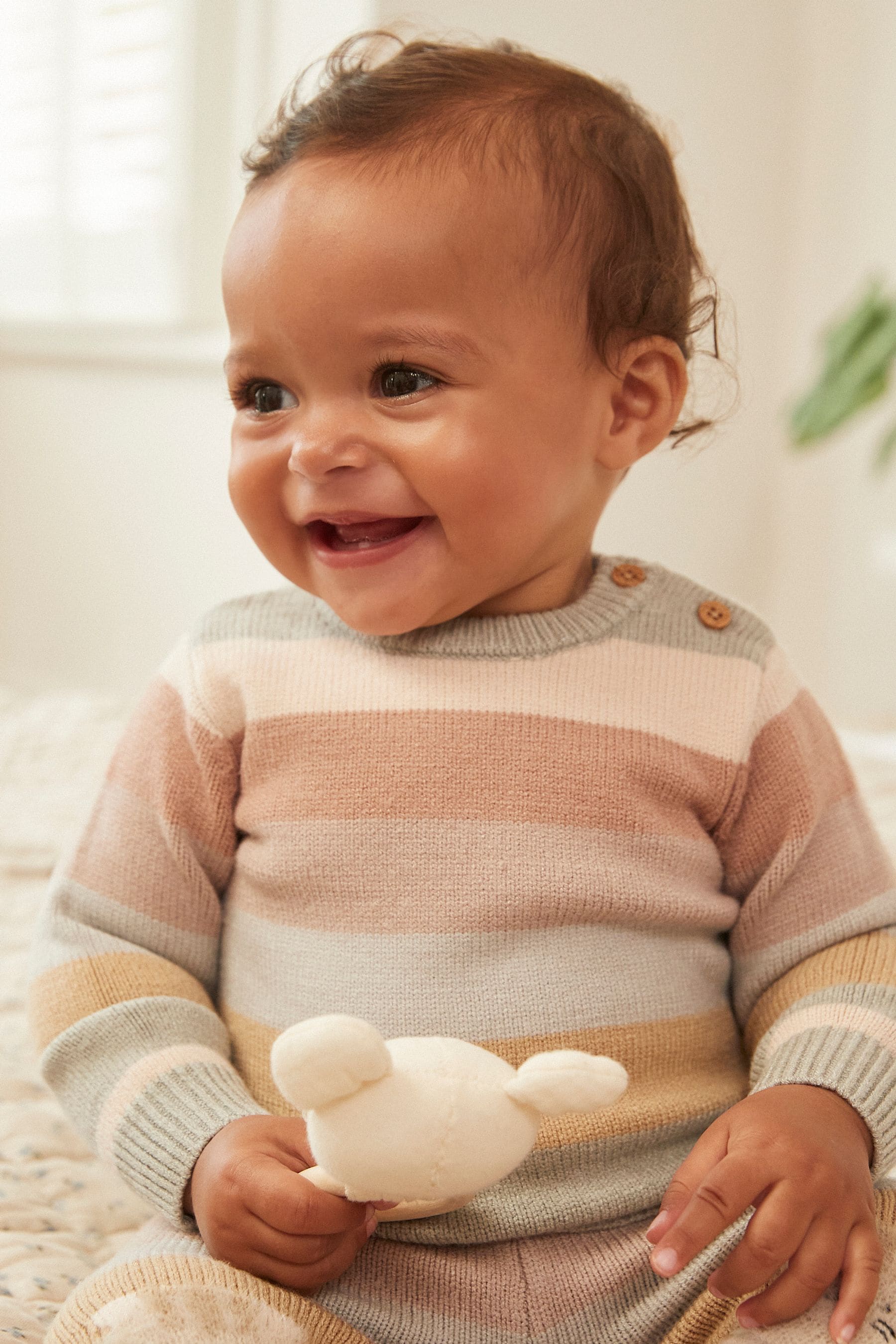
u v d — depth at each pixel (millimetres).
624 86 1024
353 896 742
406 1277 660
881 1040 712
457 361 721
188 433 2193
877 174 2400
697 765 795
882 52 2385
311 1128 561
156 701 850
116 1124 697
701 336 954
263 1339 589
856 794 865
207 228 2133
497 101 767
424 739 764
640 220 810
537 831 745
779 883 812
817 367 2420
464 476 722
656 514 2359
